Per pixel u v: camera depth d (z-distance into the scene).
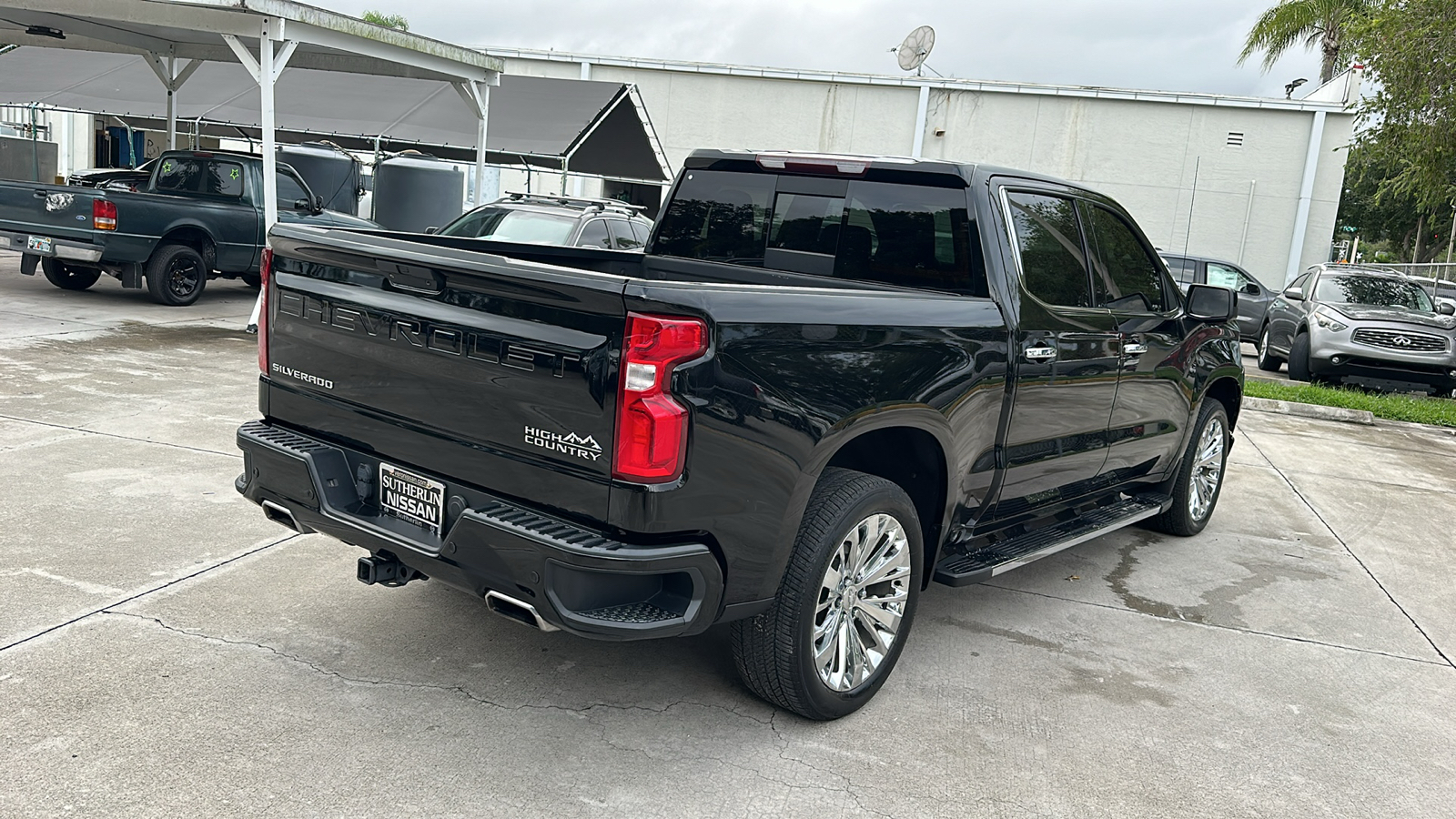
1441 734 3.71
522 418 2.83
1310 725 3.70
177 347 9.41
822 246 4.26
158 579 4.12
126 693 3.20
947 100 24.14
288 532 4.77
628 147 18.69
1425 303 14.18
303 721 3.14
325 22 10.57
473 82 13.36
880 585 3.55
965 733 3.43
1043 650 4.20
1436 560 5.98
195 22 10.05
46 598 3.84
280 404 3.56
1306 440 9.78
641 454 2.64
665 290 2.64
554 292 2.72
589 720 3.30
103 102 15.90
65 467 5.44
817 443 3.02
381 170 15.49
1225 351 5.78
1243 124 23.14
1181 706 3.78
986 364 3.69
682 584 2.87
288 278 3.47
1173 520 5.93
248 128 19.20
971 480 3.82
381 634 3.80
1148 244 5.06
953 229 3.91
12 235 11.55
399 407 3.14
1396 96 14.08
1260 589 5.21
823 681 3.31
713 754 3.15
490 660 3.67
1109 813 3.02
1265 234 23.41
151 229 11.60
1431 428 11.27
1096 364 4.39
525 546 2.72
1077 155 23.83
